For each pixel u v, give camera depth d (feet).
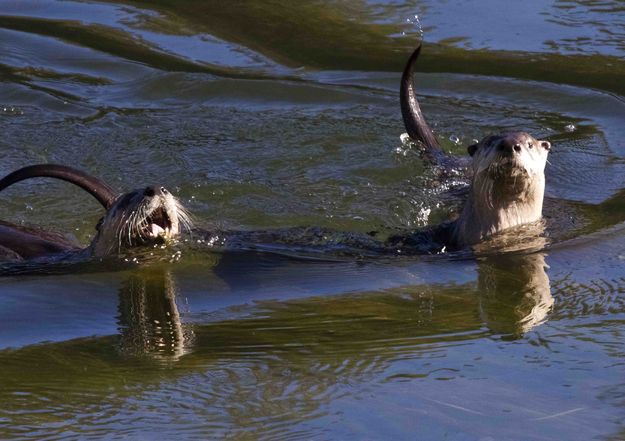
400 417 49.16
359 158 98.12
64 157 97.71
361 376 54.24
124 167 95.76
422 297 67.41
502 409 49.90
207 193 90.48
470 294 67.67
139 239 76.64
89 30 131.13
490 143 78.89
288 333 61.11
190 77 116.57
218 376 54.80
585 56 121.80
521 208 80.33
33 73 117.50
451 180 93.15
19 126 104.06
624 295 66.39
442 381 53.36
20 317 64.95
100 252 76.64
